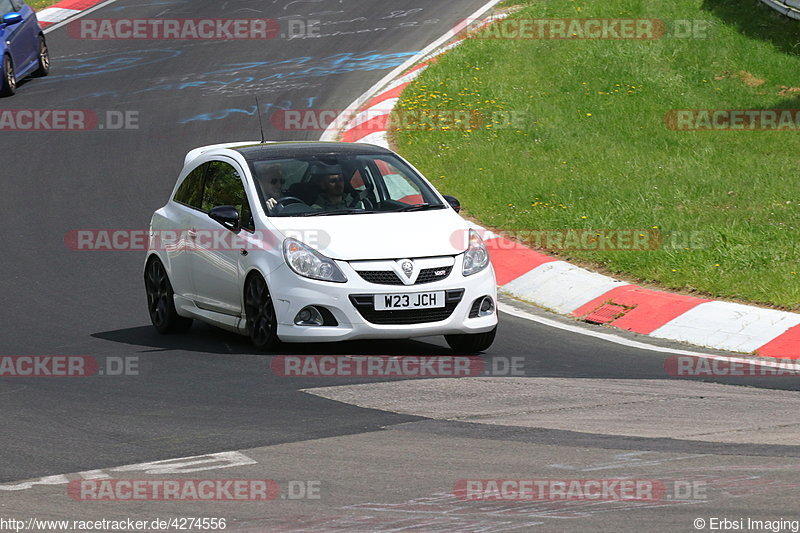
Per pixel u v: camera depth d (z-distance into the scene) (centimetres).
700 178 5753
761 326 3662
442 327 3325
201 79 8288
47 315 4103
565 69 7919
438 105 7325
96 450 2491
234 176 3678
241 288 3494
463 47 8500
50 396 3009
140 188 6059
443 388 2997
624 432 2573
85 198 5891
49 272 4722
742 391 3003
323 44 9088
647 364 3372
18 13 8138
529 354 3491
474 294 3381
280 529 1981
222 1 10625
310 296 3284
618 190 5584
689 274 4225
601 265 4550
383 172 3706
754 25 8481
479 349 3500
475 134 6831
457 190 5772
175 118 7375
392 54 8669
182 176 3975
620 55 8075
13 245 5138
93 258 4928
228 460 2392
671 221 4984
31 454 2469
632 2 9075
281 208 3519
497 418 2698
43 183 6156
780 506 2042
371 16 9856
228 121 7256
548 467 2305
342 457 2394
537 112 7188
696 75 7769
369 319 3281
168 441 2547
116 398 2967
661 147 6500
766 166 5981
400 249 3344
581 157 6316
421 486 2192
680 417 2711
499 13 9525
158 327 3881
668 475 2241
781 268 4203
